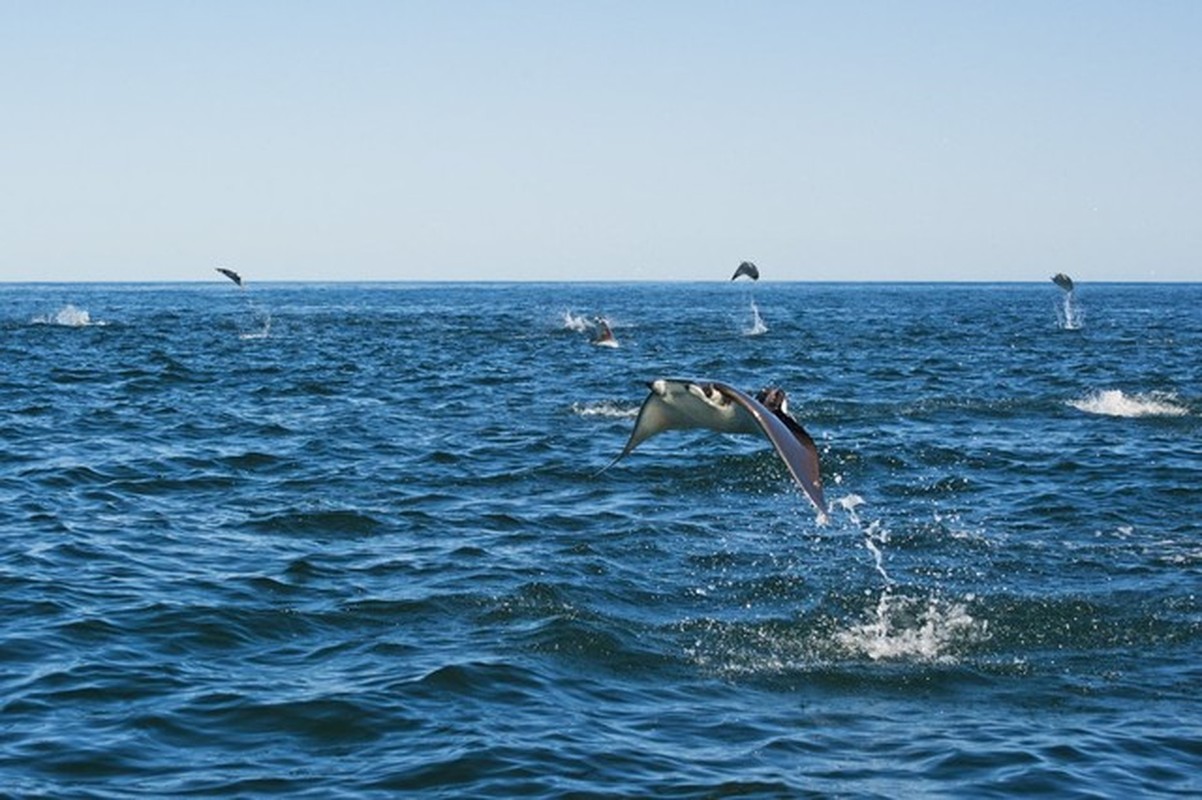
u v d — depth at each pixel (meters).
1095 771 10.53
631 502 20.80
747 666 13.09
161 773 10.02
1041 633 14.27
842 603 15.17
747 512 20.19
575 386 38.88
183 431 28.17
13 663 12.36
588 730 11.16
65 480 21.83
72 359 47.25
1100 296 185.50
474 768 10.20
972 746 11.05
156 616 13.91
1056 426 29.94
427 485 22.05
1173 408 33.12
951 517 19.98
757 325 74.00
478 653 12.98
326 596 14.92
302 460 24.47
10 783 9.70
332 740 10.77
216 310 102.88
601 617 14.28
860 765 10.59
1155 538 18.61
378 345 58.28
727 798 9.85
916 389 38.06
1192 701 12.33
